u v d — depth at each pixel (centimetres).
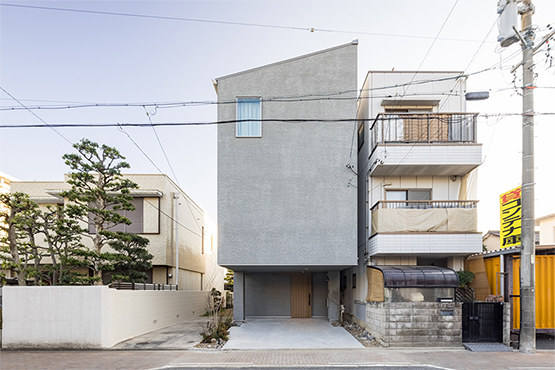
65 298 945
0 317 1143
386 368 730
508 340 909
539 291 937
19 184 1711
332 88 1169
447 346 911
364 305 1184
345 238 1121
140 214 1670
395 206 1149
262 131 1154
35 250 1250
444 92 1227
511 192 974
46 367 738
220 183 1137
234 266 1183
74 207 1171
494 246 1465
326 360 794
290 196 1134
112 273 1577
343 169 1146
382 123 1103
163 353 879
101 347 925
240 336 1091
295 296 1622
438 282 940
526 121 892
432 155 1088
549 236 2009
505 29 825
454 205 1170
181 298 1636
